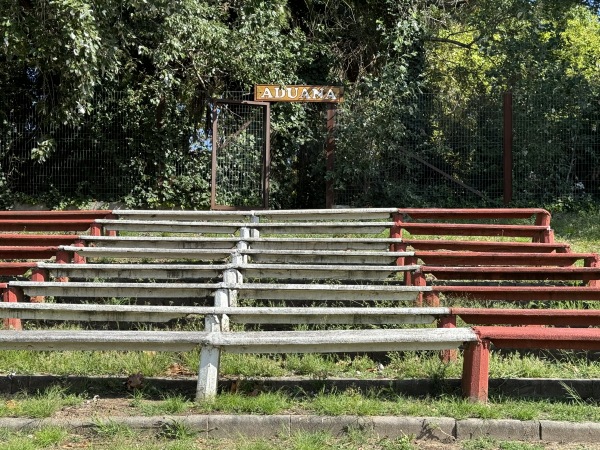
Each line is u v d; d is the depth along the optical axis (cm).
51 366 702
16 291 781
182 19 1472
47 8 1290
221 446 543
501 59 1761
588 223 1448
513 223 1428
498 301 882
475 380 618
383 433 563
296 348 629
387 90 1631
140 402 614
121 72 1698
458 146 1658
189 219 1242
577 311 687
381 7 1902
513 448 534
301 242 1015
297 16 1925
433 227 1059
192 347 633
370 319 697
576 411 599
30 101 1695
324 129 1767
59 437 541
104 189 1725
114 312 700
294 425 567
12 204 1695
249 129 1702
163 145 1730
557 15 1939
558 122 1648
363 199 1636
